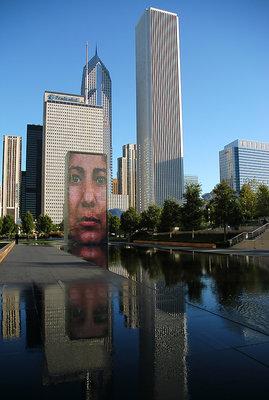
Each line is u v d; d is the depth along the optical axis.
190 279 11.71
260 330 5.35
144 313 6.42
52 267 14.38
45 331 5.25
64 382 3.54
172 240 46.56
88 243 47.22
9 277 11.14
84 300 7.51
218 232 39.91
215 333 5.18
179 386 3.45
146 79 199.50
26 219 88.31
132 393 3.31
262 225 35.19
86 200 48.03
